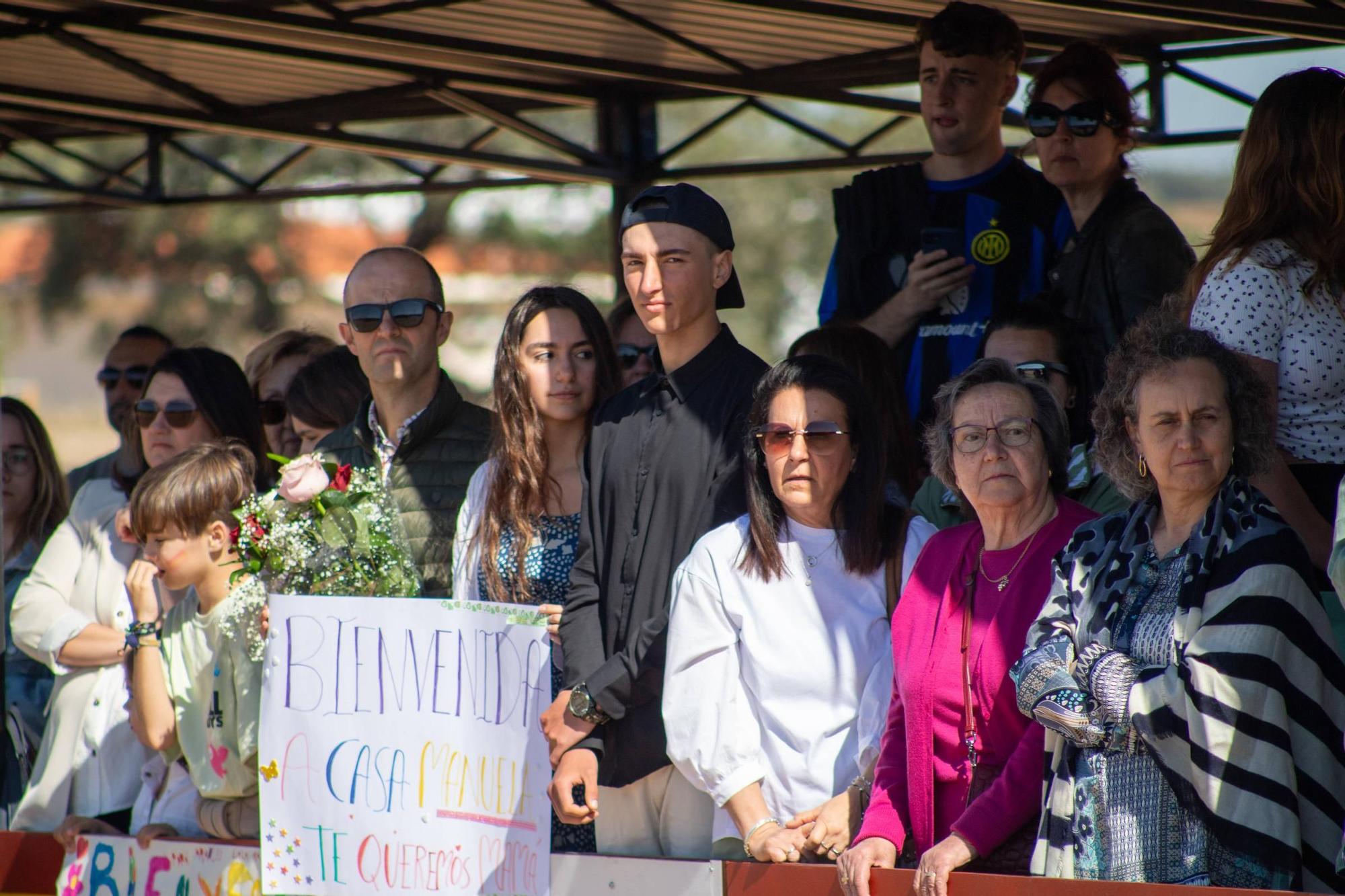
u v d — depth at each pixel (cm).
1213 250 652
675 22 1408
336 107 1730
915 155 1656
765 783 676
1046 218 1018
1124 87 963
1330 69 651
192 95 1691
